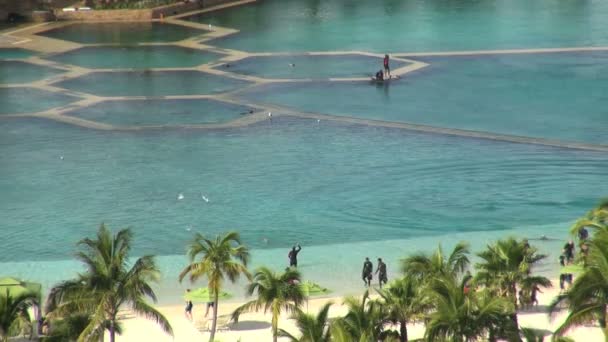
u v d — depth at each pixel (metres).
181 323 115.19
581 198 167.88
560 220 158.25
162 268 137.62
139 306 97.00
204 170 182.25
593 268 86.06
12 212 162.88
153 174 180.62
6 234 153.75
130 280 96.00
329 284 132.12
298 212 162.25
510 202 166.25
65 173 181.62
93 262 97.12
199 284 131.12
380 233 153.25
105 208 164.50
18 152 193.75
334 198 168.25
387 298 98.75
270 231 154.25
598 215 107.56
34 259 143.75
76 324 94.00
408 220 158.75
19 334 105.50
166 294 127.94
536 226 155.50
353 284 132.12
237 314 106.94
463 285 95.44
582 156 188.25
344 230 154.62
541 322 111.44
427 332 89.81
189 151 193.50
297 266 139.00
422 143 197.00
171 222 158.12
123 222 158.38
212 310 121.62
